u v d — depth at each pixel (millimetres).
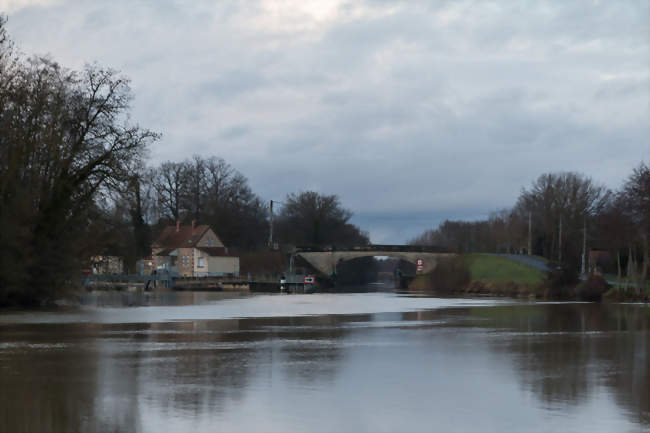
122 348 30734
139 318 49375
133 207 58969
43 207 53531
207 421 17062
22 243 51125
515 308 66188
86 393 20297
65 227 56062
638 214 86125
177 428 16406
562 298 93062
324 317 51656
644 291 83625
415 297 97250
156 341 33750
